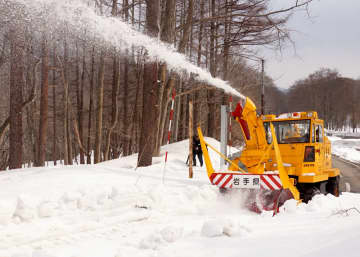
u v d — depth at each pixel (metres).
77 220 5.78
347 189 11.13
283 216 5.59
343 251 2.68
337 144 49.31
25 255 3.91
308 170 7.59
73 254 4.08
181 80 25.14
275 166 7.83
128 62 27.45
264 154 7.19
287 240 3.48
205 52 24.52
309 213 5.68
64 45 19.62
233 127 32.03
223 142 11.27
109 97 34.88
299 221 4.77
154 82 14.47
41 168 12.34
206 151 7.25
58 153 41.44
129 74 35.31
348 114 98.94
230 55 25.22
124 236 4.86
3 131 16.97
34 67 19.20
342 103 93.88
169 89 18.09
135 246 4.27
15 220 5.51
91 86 28.47
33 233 4.94
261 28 19.75
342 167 21.41
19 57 15.31
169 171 13.36
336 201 7.18
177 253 3.69
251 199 7.27
